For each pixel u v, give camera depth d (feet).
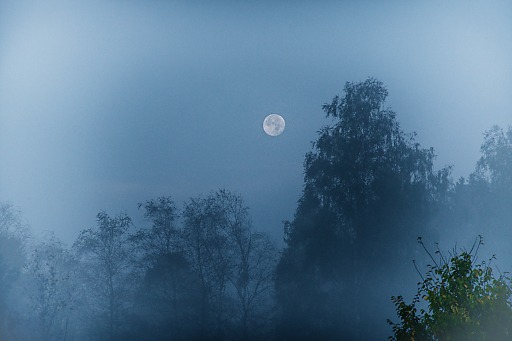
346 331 73.72
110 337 78.13
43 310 70.03
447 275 25.43
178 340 80.38
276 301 80.64
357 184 78.95
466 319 22.40
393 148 82.12
